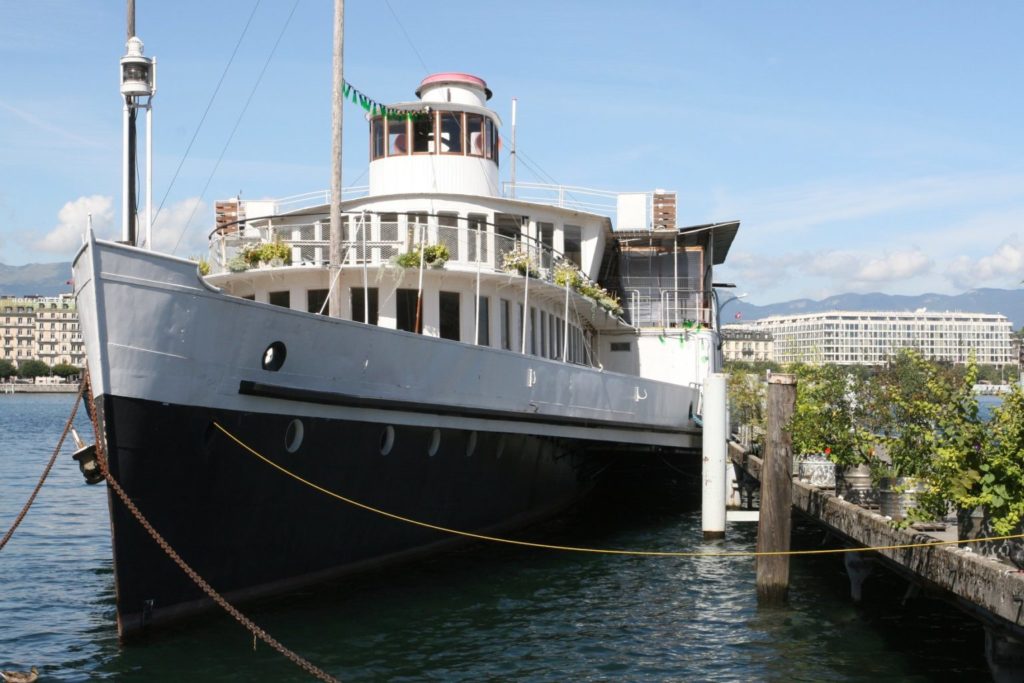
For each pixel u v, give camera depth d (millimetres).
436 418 17703
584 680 13102
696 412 28609
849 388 22719
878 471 14703
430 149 25656
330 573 16500
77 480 39844
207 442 14078
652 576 19219
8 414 118312
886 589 17859
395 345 16625
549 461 23984
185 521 13969
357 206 24688
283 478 15203
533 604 16828
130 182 14883
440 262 20594
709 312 33625
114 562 13375
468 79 26422
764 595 16547
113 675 12711
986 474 11367
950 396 12414
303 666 12008
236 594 14906
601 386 22812
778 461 16344
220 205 29250
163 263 13258
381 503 17250
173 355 13484
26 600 17344
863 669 13398
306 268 20719
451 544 19875
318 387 15414
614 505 29266
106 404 12930
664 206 33000
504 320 22797
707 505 23000
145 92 14195
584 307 26578
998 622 10398
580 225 27328
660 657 14055
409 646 14305
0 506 30766
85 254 12953
